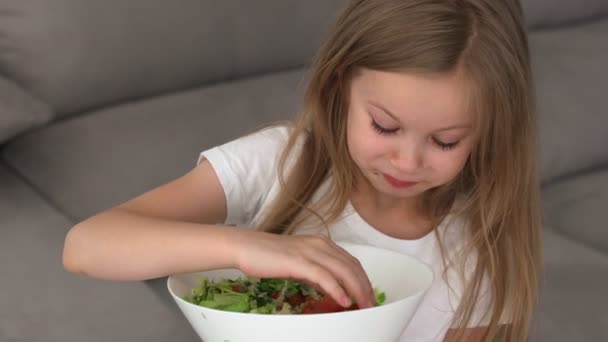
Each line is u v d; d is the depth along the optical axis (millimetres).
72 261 1040
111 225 1033
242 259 955
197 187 1187
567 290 1763
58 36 1952
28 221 1770
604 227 2031
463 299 1251
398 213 1265
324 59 1146
